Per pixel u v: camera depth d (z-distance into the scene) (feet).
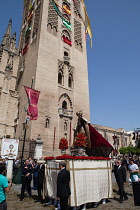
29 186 33.06
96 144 39.22
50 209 25.41
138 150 173.37
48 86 107.04
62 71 120.88
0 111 102.47
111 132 192.75
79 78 131.44
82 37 151.23
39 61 108.37
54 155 94.79
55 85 111.24
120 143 200.54
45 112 99.50
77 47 143.64
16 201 29.96
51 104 104.42
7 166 52.13
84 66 140.46
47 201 29.84
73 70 128.77
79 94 126.11
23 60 134.21
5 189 15.64
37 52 111.14
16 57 128.47
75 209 23.93
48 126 98.99
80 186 25.20
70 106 116.98
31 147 78.59
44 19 122.93
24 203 28.71
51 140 96.84
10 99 112.78
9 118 108.68
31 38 129.80
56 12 134.21
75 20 150.82
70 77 126.52
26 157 79.30
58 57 121.49
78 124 40.78
